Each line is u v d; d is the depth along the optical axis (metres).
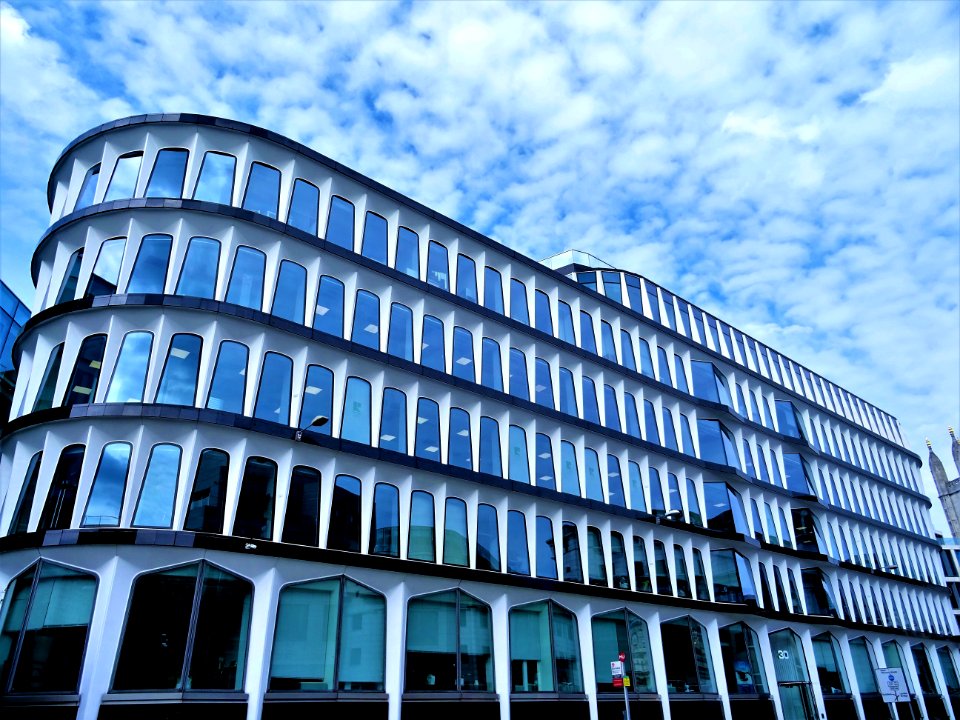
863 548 55.50
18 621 20.23
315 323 28.00
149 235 25.89
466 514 30.02
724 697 36.53
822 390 62.88
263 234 27.44
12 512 22.31
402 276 31.45
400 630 25.59
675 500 40.38
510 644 29.36
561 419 35.88
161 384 23.61
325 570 24.62
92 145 28.12
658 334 45.75
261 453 24.59
